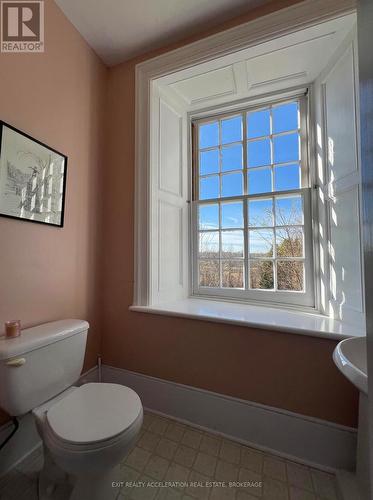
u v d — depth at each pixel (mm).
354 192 1289
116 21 1524
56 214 1435
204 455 1248
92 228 1734
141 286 1706
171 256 1940
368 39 487
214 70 1643
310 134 1731
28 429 1244
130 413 974
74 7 1450
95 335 1749
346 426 1168
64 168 1487
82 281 1641
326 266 1562
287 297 1736
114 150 1832
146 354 1653
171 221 1958
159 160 1828
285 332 1283
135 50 1739
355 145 1277
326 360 1210
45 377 1122
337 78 1448
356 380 672
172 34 1605
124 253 1767
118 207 1799
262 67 1613
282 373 1294
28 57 1283
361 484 968
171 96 1937
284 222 1811
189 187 2166
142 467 1170
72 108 1559
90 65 1709
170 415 1547
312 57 1521
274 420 1295
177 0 1383
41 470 1116
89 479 906
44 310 1365
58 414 958
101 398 1066
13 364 994
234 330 1407
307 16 1295
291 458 1234
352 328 1254
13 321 1135
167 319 1593
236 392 1389
